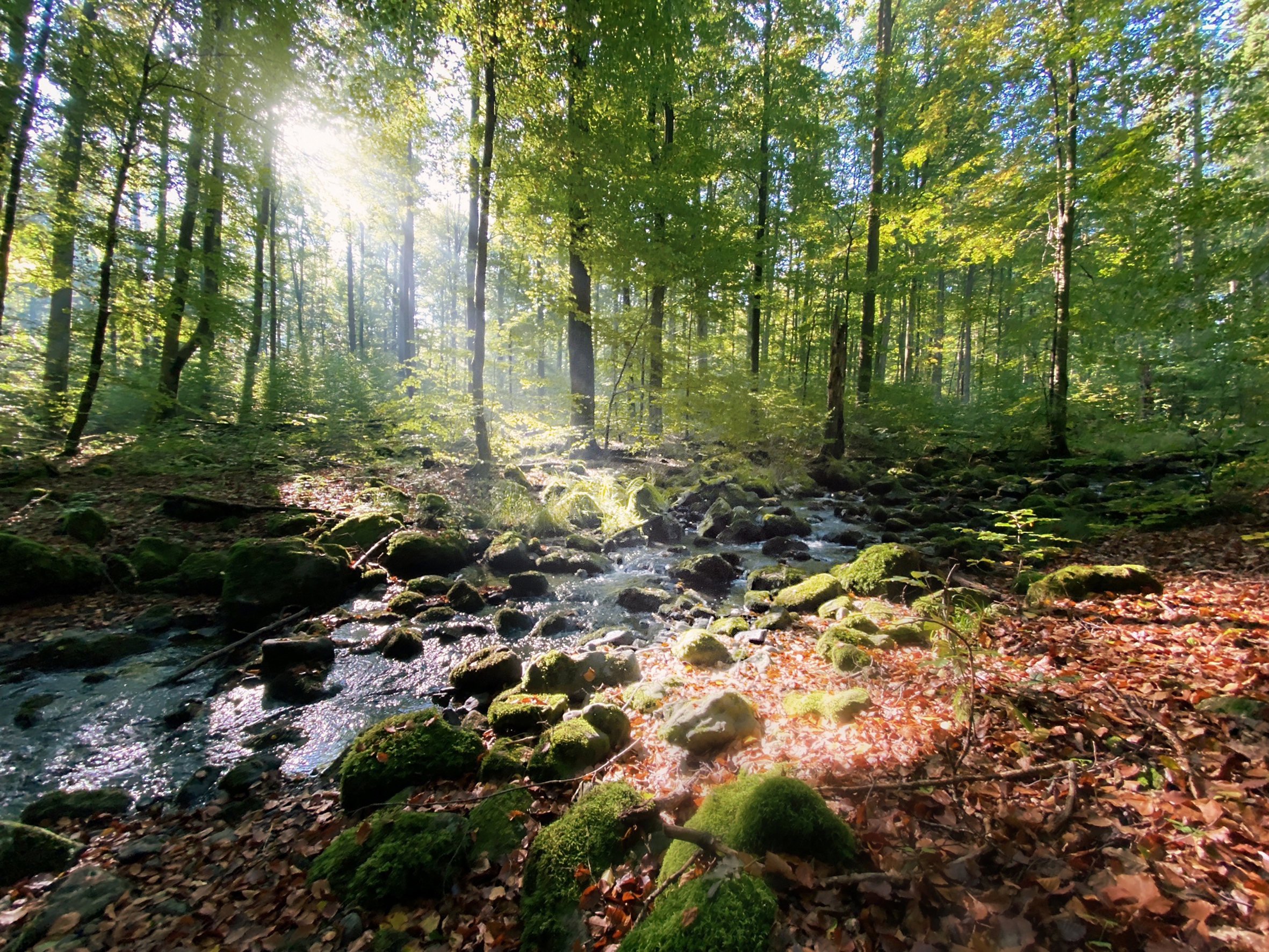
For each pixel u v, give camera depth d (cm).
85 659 547
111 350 1658
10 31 939
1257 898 204
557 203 1336
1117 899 207
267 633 614
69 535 760
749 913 213
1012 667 409
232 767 403
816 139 1888
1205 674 370
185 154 1344
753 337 1820
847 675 453
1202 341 1313
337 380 1922
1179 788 268
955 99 1543
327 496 1041
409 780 358
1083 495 1033
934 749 327
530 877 272
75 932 265
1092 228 1836
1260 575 559
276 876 300
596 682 492
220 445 1264
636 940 216
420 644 589
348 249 3161
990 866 238
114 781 395
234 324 1403
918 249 2114
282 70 1023
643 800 302
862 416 1748
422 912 265
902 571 661
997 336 2302
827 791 294
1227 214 1059
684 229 1448
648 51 1337
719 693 397
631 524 995
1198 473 985
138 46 1022
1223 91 1319
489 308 2634
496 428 1284
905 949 204
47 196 1148
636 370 1582
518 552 832
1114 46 1238
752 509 1152
